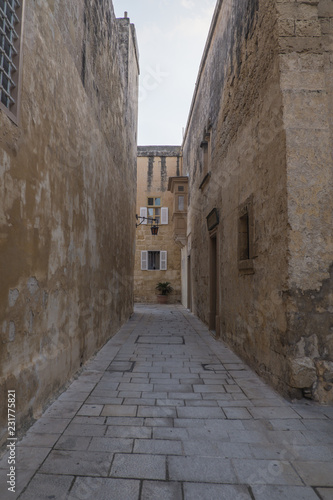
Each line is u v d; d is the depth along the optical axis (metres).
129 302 11.69
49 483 2.20
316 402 3.64
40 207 3.40
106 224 7.00
